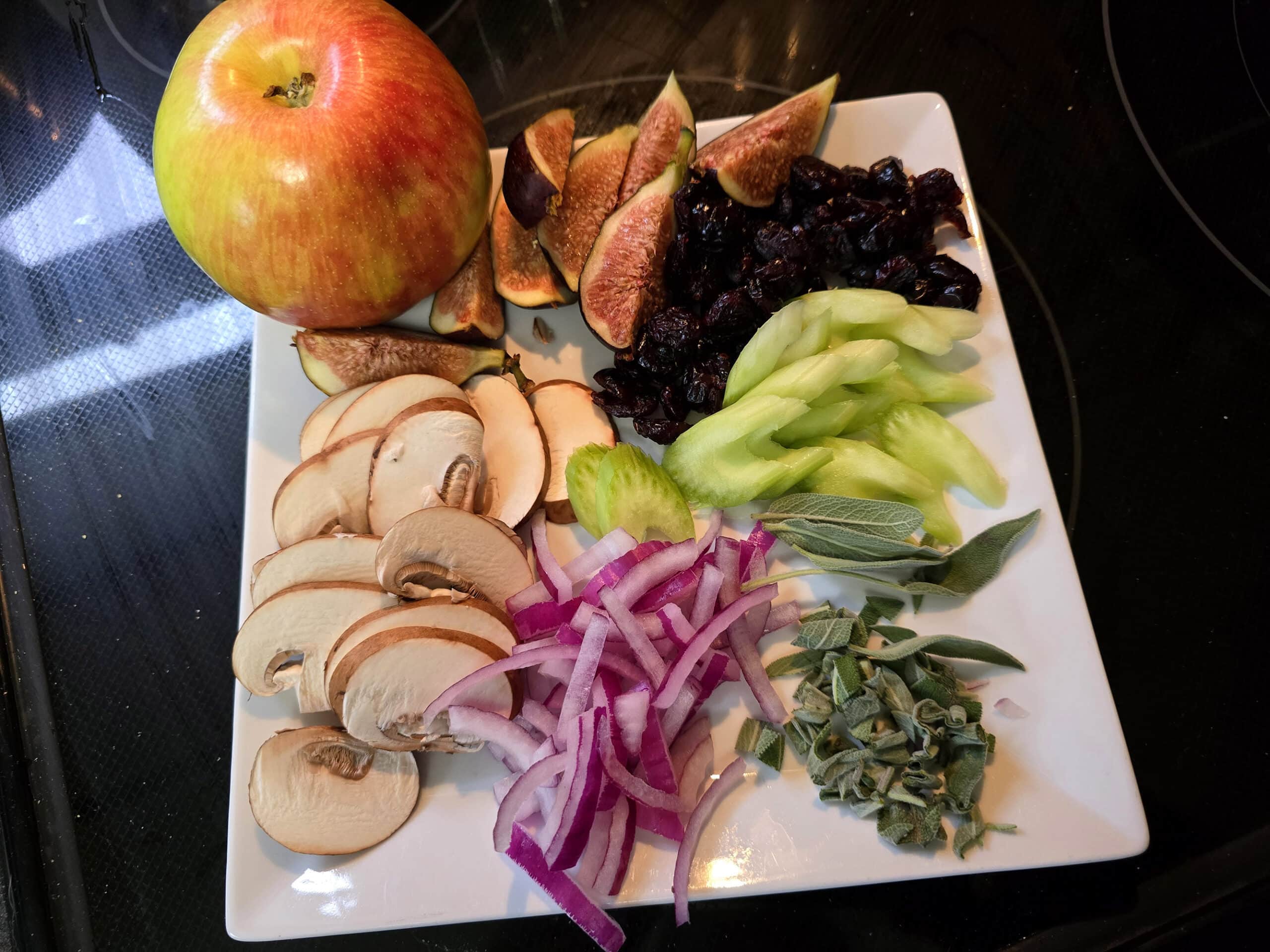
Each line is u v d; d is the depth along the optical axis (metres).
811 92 0.31
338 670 0.25
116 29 0.37
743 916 0.27
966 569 0.27
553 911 0.26
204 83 0.26
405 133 0.25
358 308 0.28
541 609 0.28
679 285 0.30
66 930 0.28
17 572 0.32
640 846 0.26
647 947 0.27
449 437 0.28
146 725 0.30
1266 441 0.31
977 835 0.25
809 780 0.26
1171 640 0.29
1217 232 0.33
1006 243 0.33
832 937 0.27
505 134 0.36
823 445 0.29
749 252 0.29
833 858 0.25
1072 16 0.36
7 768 0.29
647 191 0.29
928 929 0.27
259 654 0.27
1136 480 0.30
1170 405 0.31
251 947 0.28
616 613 0.27
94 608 0.31
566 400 0.30
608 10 0.37
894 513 0.26
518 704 0.27
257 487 0.30
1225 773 0.28
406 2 0.38
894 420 0.29
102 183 0.36
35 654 0.31
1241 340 0.32
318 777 0.26
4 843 0.29
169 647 0.31
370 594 0.27
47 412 0.33
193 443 0.33
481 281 0.30
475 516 0.27
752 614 0.28
